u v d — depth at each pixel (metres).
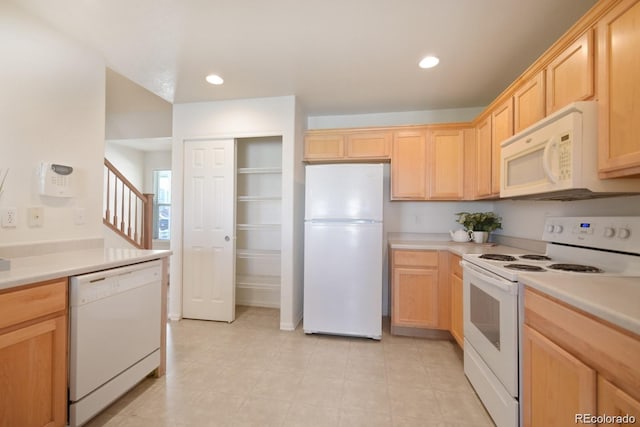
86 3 1.60
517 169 1.82
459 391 1.88
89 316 1.47
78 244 1.98
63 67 1.88
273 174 3.63
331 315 2.72
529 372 1.27
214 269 3.09
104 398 1.55
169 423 1.57
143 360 1.84
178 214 3.12
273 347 2.50
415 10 1.65
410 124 3.19
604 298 0.93
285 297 2.92
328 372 2.10
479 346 1.77
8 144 1.61
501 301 1.47
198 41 1.97
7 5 1.60
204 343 2.56
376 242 2.68
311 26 1.81
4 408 1.17
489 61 2.21
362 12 1.67
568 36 1.44
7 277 1.20
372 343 2.60
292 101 2.89
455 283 2.45
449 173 2.91
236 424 1.57
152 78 2.52
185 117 3.11
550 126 1.46
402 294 2.72
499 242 2.88
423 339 2.69
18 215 1.66
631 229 1.35
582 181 1.28
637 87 1.05
